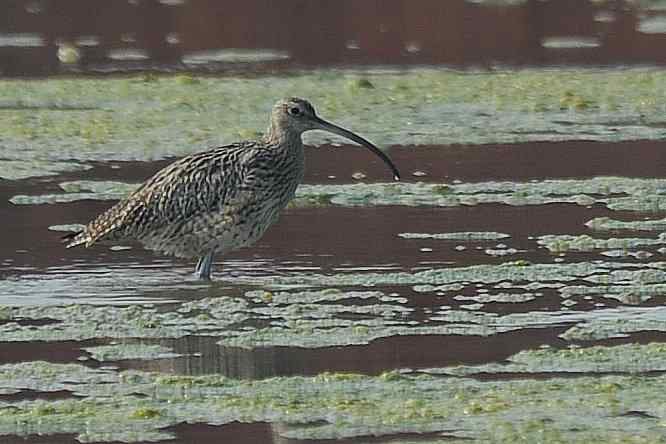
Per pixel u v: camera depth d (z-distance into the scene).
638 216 21.08
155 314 17.27
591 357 15.82
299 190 22.38
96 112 27.55
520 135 25.95
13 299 17.77
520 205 21.66
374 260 19.17
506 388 15.06
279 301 17.69
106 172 23.52
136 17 35.66
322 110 27.70
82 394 14.97
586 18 35.91
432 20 35.25
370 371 15.52
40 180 23.05
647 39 33.78
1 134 25.84
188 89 29.42
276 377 15.37
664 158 24.30
